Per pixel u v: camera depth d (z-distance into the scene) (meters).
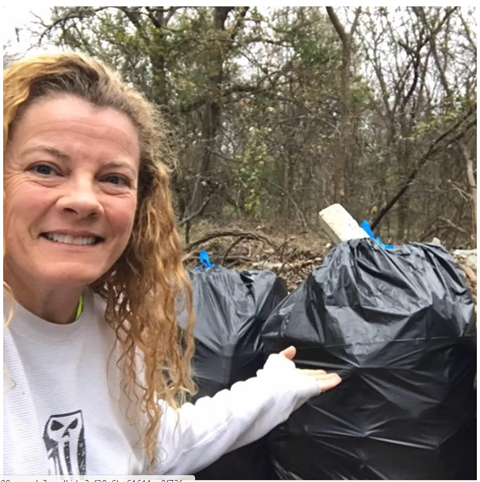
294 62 3.65
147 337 0.66
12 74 0.49
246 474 0.95
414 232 3.84
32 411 0.48
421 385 0.84
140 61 3.47
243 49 3.69
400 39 3.96
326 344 0.88
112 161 0.50
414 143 3.54
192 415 0.71
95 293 0.63
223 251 2.61
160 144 0.71
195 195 3.48
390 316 0.86
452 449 0.86
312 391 0.80
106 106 0.51
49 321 0.53
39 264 0.48
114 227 0.51
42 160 0.47
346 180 3.75
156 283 0.66
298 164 3.76
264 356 1.00
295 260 2.29
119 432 0.58
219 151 3.81
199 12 3.53
